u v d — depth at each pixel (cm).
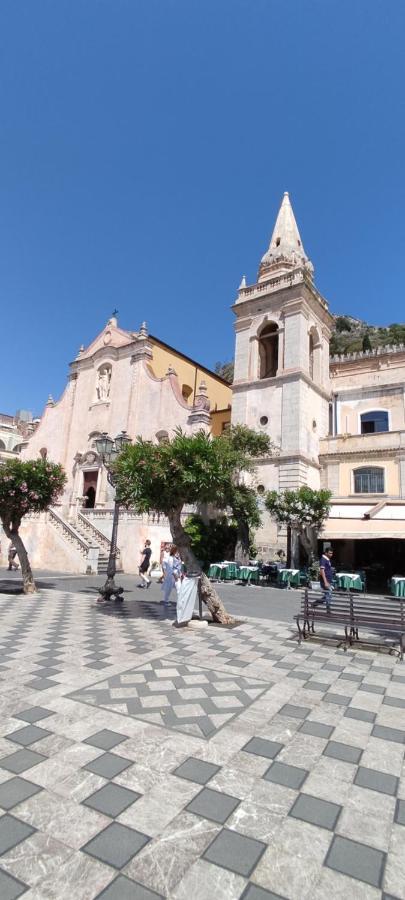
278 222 3722
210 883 286
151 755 442
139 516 2561
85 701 569
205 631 1019
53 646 837
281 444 2812
